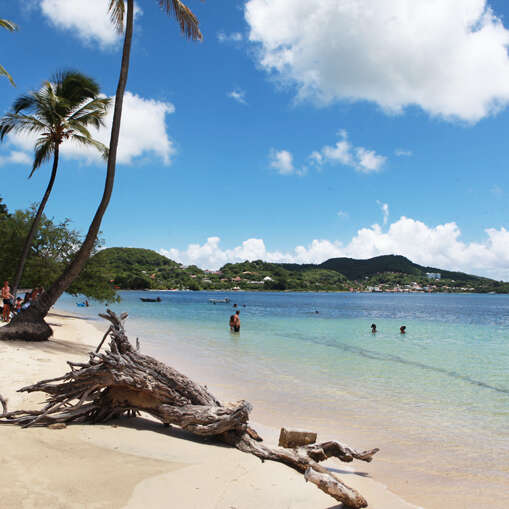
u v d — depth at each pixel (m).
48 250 30.00
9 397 7.19
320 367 13.93
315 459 5.54
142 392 6.45
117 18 14.20
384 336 26.31
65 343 15.01
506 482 5.33
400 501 4.73
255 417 7.96
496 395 10.20
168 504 3.93
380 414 8.41
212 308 64.25
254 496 4.37
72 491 3.92
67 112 19.17
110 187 13.71
